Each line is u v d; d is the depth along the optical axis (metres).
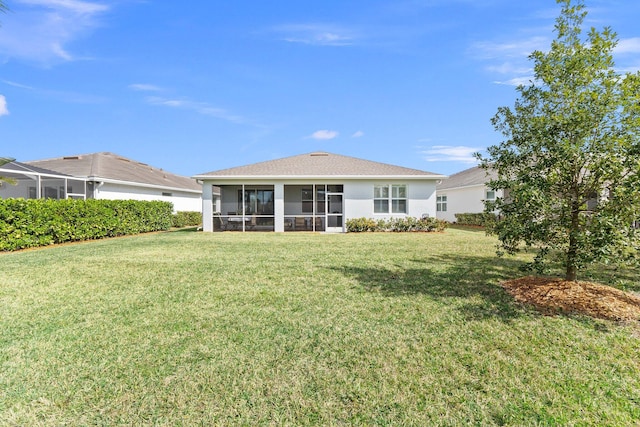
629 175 4.30
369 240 13.22
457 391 2.75
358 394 2.71
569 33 5.28
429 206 17.92
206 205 17.92
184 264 7.88
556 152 4.84
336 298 5.15
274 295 5.31
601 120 4.89
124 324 4.12
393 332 3.87
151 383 2.86
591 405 2.57
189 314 4.46
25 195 16.94
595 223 4.30
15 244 10.21
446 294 5.31
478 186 22.19
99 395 2.70
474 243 12.02
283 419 2.44
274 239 13.73
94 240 13.41
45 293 5.45
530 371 3.03
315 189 18.59
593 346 3.48
